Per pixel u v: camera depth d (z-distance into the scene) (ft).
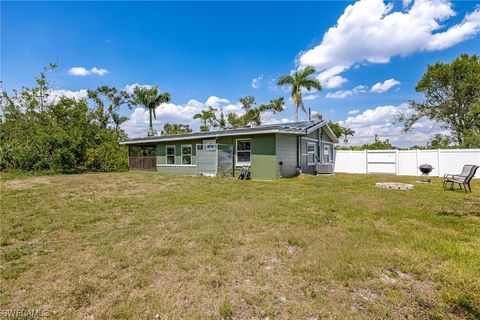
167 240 13.03
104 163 59.88
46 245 12.70
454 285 8.58
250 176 42.55
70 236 13.98
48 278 9.34
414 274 9.41
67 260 10.87
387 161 57.06
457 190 29.81
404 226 15.20
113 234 14.05
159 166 56.95
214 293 8.24
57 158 50.90
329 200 22.36
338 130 98.27
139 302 7.77
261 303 7.66
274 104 93.04
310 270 9.60
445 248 11.56
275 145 40.09
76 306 7.68
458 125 70.64
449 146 71.26
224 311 7.27
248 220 16.30
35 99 59.88
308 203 21.35
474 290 8.25
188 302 7.79
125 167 64.08
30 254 11.59
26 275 9.57
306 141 49.88
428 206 20.49
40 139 50.26
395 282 8.84
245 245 12.23
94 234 14.20
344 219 16.81
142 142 58.34
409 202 21.95
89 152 56.24
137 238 13.43
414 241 12.49
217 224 15.52
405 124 78.33
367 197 24.18
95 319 7.09
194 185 32.07
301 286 8.58
